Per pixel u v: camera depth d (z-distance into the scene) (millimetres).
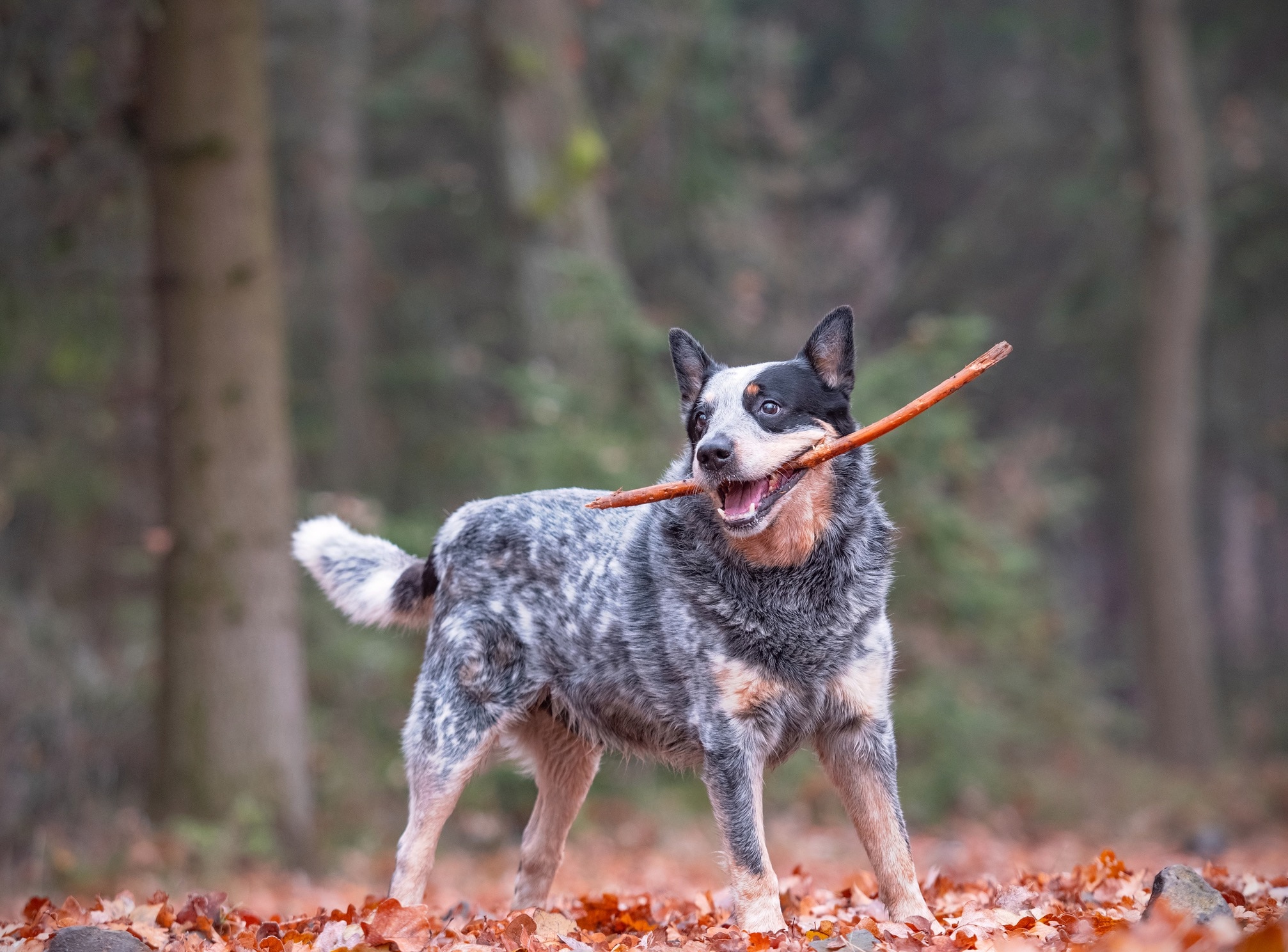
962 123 32844
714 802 4855
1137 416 20578
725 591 4883
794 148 23156
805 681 4871
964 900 5551
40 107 11070
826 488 4934
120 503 16719
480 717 5441
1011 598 15375
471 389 22766
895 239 28969
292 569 10859
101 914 5582
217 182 10438
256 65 10648
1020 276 28672
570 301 14062
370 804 13008
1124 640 30312
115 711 11969
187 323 10453
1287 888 5305
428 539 12727
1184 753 19781
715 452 4777
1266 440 26172
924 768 14734
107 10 11031
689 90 21734
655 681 5078
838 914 5270
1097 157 24859
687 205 22625
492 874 10398
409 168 24141
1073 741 17375
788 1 32688
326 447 20234
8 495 15172
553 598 5359
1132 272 24250
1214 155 23875
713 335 22469
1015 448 18781
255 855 10008
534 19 15891
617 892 6945
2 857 10188
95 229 11906
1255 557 30500
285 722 10648
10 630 11492
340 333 20641
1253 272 23766
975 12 30938
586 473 13211
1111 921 4387
